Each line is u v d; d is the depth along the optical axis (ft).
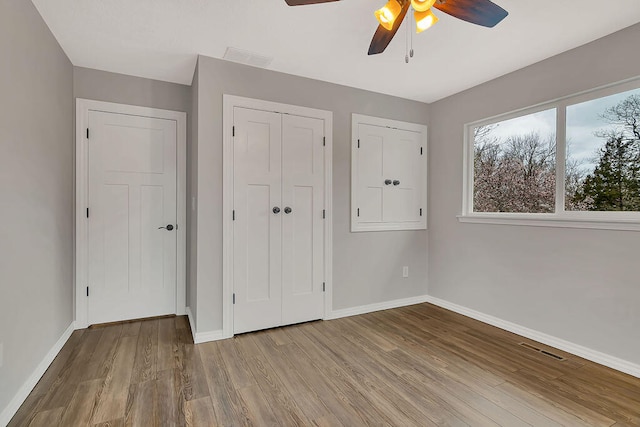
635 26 6.86
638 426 5.26
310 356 7.66
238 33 7.34
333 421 5.36
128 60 8.68
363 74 9.55
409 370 7.04
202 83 8.38
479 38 7.50
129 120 9.64
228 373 6.84
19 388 5.65
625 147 7.19
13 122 5.52
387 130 11.23
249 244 9.00
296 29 7.17
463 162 10.84
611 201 7.41
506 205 9.80
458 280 10.94
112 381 6.47
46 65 6.98
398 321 10.08
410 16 6.81
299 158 9.68
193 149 9.36
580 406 5.79
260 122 9.11
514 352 7.95
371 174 10.94
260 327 9.19
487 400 5.96
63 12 6.53
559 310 8.16
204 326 8.44
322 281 10.11
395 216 11.43
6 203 5.26
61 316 8.00
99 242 9.36
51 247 7.32
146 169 9.87
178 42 7.74
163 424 5.23
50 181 7.25
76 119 8.98
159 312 10.11
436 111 11.84
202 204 8.40
